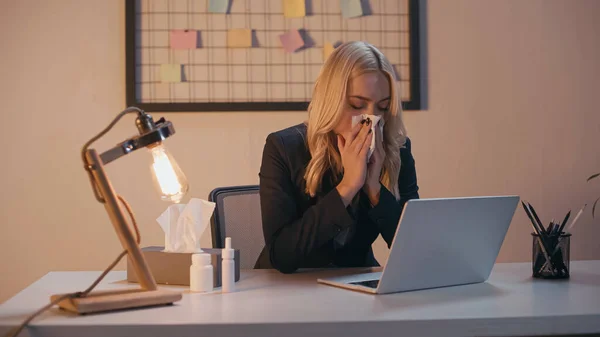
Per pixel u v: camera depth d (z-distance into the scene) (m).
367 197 1.80
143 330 1.07
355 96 1.69
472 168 3.04
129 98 2.87
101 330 1.07
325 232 1.58
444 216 1.32
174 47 2.89
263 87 2.92
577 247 3.08
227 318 1.10
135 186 2.92
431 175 3.02
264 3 2.92
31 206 2.90
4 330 1.07
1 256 2.89
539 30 3.07
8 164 2.89
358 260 1.85
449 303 1.22
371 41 2.96
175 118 2.92
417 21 2.97
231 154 2.94
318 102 1.73
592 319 1.12
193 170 2.93
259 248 2.00
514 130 3.06
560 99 3.08
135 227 1.29
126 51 2.86
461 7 3.03
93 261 2.93
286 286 1.42
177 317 1.11
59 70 2.89
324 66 1.74
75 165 2.91
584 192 3.08
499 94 3.05
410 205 1.25
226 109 2.90
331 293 1.33
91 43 2.89
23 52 2.88
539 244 1.51
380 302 1.23
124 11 2.90
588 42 3.07
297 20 2.93
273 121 2.94
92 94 2.90
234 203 1.98
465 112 3.04
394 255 1.28
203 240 2.99
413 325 1.08
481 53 3.04
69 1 2.89
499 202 1.41
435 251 1.34
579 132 3.09
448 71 3.02
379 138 1.72
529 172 3.07
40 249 2.91
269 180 1.74
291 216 1.69
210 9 2.89
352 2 2.94
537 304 1.21
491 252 1.45
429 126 3.02
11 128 2.88
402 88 2.99
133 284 1.47
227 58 2.91
